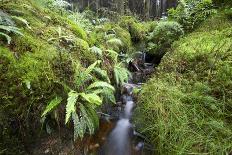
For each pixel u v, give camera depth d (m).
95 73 4.05
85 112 3.15
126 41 7.14
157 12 15.53
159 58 7.29
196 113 3.47
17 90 2.83
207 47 4.59
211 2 6.82
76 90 3.37
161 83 4.26
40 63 3.19
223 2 6.87
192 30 6.92
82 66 3.87
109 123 4.16
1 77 2.82
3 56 2.97
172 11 7.83
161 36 7.48
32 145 2.98
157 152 3.42
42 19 4.44
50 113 3.06
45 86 3.04
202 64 4.25
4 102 2.73
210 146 3.00
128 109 4.60
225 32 5.21
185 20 7.22
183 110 3.52
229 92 3.54
